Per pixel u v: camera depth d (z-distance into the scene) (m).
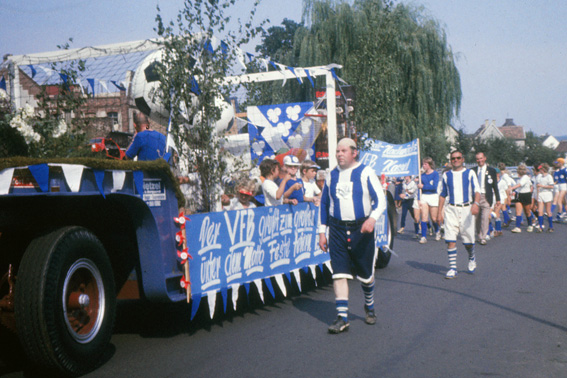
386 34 14.88
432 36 28.42
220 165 7.06
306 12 27.83
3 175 3.99
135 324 6.16
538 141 114.69
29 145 5.36
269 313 6.49
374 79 13.84
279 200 7.56
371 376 4.28
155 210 5.06
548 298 6.89
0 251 4.53
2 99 5.88
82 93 6.64
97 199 4.78
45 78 6.64
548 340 5.14
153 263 5.10
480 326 5.66
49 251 4.11
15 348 5.21
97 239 4.65
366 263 5.77
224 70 7.01
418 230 14.80
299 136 10.57
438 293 7.37
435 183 13.82
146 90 7.23
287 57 28.75
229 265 5.96
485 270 9.18
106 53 7.34
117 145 6.33
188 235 5.39
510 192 15.80
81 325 4.49
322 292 7.68
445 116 29.00
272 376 4.34
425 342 5.15
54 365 4.12
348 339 5.32
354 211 5.69
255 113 10.38
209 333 5.69
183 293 5.35
